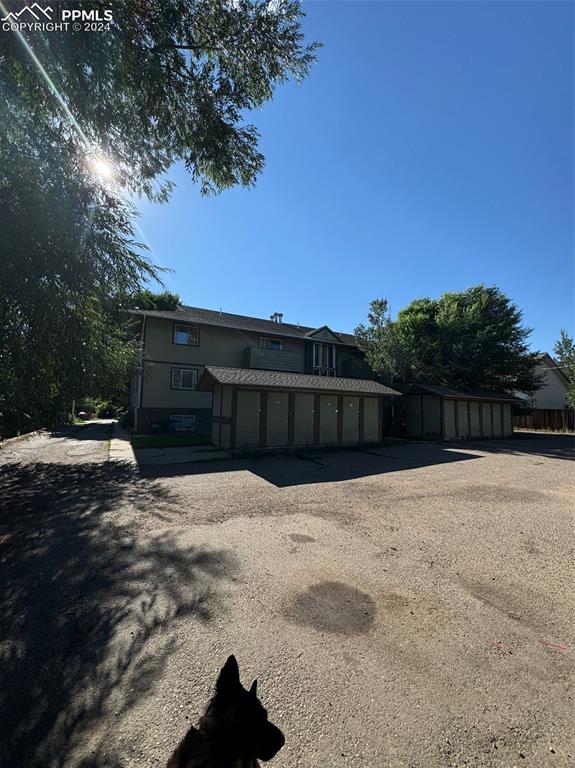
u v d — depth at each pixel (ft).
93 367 26.61
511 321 79.97
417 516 18.93
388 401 70.64
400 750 5.62
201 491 23.66
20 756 5.43
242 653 8.02
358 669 7.55
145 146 20.57
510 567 12.94
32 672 7.34
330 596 10.67
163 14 16.11
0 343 20.17
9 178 16.67
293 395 47.19
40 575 11.91
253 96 20.03
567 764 5.42
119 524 17.10
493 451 47.29
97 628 8.95
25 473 28.96
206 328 66.39
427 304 87.71
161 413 61.05
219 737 3.16
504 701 6.72
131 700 6.59
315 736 5.86
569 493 24.50
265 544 14.70
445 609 10.07
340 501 21.63
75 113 17.49
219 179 22.31
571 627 9.28
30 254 17.79
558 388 101.91
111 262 21.06
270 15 17.92
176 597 10.50
